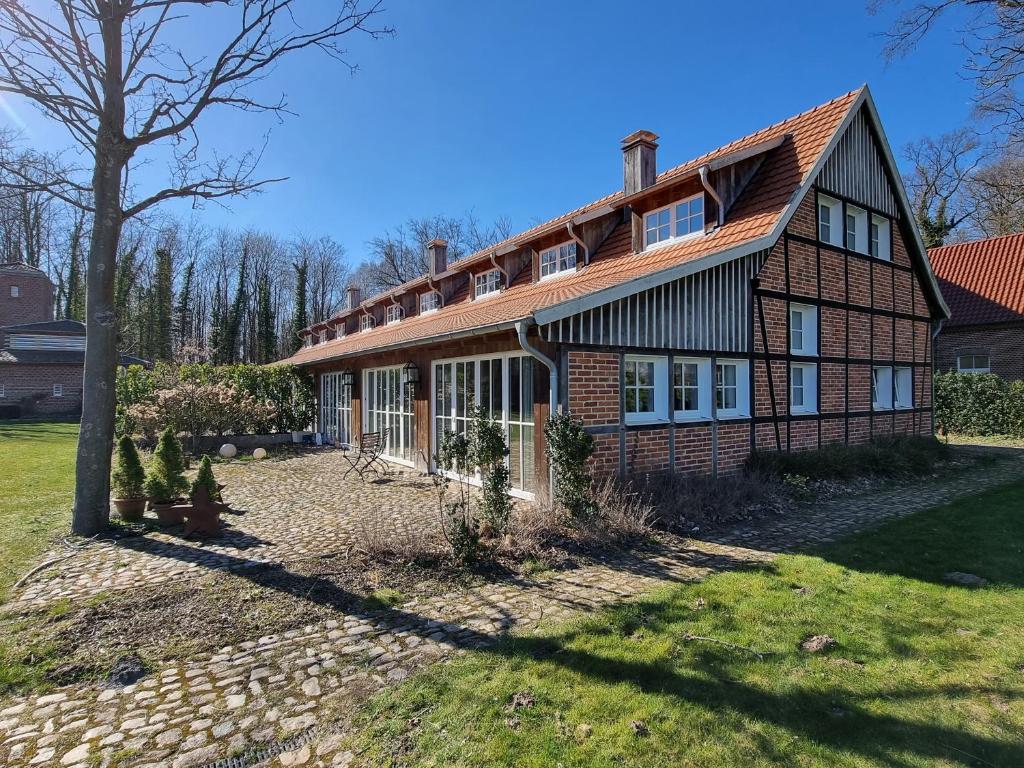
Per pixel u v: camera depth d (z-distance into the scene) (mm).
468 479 9367
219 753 2699
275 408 17109
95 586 4988
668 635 3863
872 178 12320
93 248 6719
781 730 2797
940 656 3551
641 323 8188
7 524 7062
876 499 8484
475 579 5102
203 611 4426
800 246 10617
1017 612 4219
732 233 9656
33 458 13117
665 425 8539
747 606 4367
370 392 14375
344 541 6387
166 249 38812
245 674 3455
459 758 2605
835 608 4320
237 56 6719
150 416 14344
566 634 3898
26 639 3949
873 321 12359
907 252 13430
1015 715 2912
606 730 2797
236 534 6738
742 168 10422
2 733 2883
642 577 5141
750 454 9734
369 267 47531
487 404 9125
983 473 10734
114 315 6898
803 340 11000
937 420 17703
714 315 9211
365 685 3293
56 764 2625
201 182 7270
